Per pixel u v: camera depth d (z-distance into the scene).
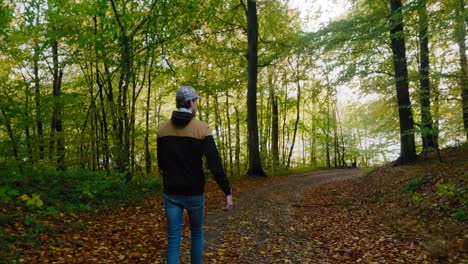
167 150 3.13
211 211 8.37
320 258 4.95
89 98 15.63
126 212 7.48
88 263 4.22
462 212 6.01
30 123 11.23
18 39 12.33
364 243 5.64
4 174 7.93
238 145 28.72
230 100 28.36
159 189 10.59
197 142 3.11
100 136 14.63
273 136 28.08
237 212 8.30
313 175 21.02
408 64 14.83
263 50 19.58
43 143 12.59
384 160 23.55
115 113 13.70
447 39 11.60
